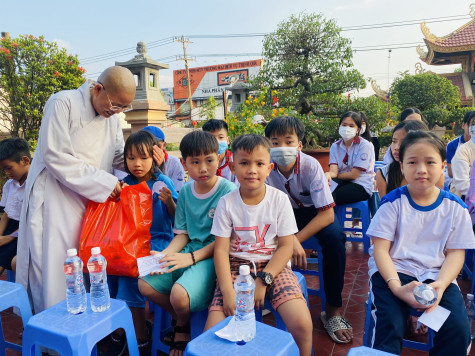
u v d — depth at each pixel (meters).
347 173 3.89
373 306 1.97
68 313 1.74
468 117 3.59
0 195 4.86
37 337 1.63
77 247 2.37
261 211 2.00
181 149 2.21
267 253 2.04
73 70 9.94
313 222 2.49
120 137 2.73
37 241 2.30
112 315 1.73
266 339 1.42
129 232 2.20
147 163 2.52
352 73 8.98
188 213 2.32
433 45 22.00
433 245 1.92
